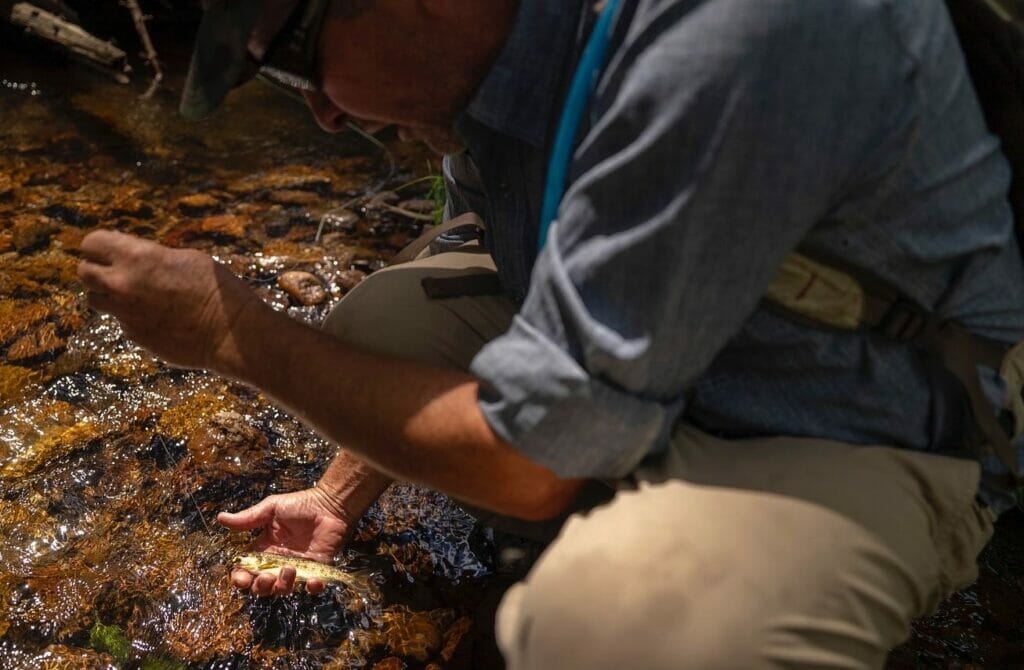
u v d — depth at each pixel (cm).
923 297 92
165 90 214
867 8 83
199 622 121
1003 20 92
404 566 129
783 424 97
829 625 88
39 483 133
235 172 192
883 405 95
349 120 107
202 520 131
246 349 101
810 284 91
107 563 125
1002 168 93
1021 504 140
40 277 160
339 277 169
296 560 125
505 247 108
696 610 87
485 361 91
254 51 96
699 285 85
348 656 120
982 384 95
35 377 145
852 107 83
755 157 82
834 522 91
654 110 84
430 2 92
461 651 121
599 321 87
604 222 87
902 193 87
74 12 218
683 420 101
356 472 126
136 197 181
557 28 94
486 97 96
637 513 92
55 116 199
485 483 94
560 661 88
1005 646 126
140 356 150
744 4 82
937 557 96
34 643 118
